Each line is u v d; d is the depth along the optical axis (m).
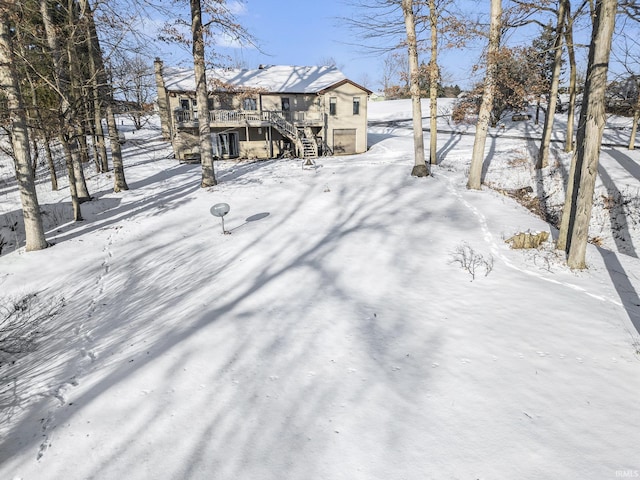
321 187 17.22
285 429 4.42
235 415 4.66
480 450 4.03
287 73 33.12
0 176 20.91
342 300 7.54
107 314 7.72
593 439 4.12
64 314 7.88
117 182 17.94
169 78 30.25
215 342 6.18
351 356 5.77
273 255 10.00
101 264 10.31
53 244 11.84
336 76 32.47
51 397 5.27
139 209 15.29
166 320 7.08
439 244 10.55
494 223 12.34
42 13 13.37
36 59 13.77
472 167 16.41
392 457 3.99
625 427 4.28
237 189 17.47
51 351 6.58
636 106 19.11
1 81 10.67
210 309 7.32
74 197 13.84
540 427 4.31
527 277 8.57
